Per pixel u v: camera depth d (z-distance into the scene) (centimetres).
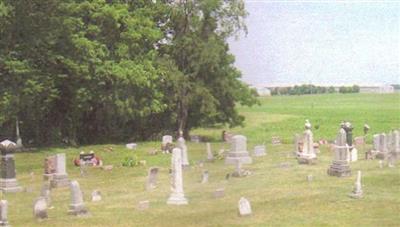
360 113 9712
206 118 6294
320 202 2389
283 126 7731
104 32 5522
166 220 2194
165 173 3653
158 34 5794
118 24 5428
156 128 6356
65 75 5081
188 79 6062
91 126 6019
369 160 3788
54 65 5150
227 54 6166
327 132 6638
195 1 6047
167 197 2744
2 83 4700
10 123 5422
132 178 3512
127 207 2514
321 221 2075
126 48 5519
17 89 4650
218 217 2200
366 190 2622
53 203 2709
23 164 4162
